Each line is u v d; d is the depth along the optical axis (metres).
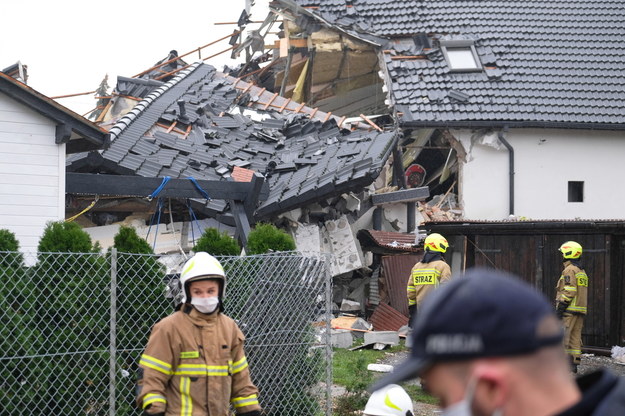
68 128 30.83
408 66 60.94
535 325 3.65
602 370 4.14
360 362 26.44
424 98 58.03
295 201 45.06
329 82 68.75
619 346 37.44
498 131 57.47
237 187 35.69
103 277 18.06
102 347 17.97
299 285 21.23
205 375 13.53
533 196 57.81
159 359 13.45
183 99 56.72
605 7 67.06
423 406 25.52
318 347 21.50
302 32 67.81
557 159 58.22
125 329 18.34
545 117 57.34
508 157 57.75
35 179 30.53
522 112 57.50
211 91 59.72
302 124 54.88
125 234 18.83
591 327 38.03
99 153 42.88
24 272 17.23
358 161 46.06
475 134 57.66
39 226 30.47
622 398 3.81
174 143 48.38
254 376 20.12
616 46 63.50
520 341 3.64
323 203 47.62
